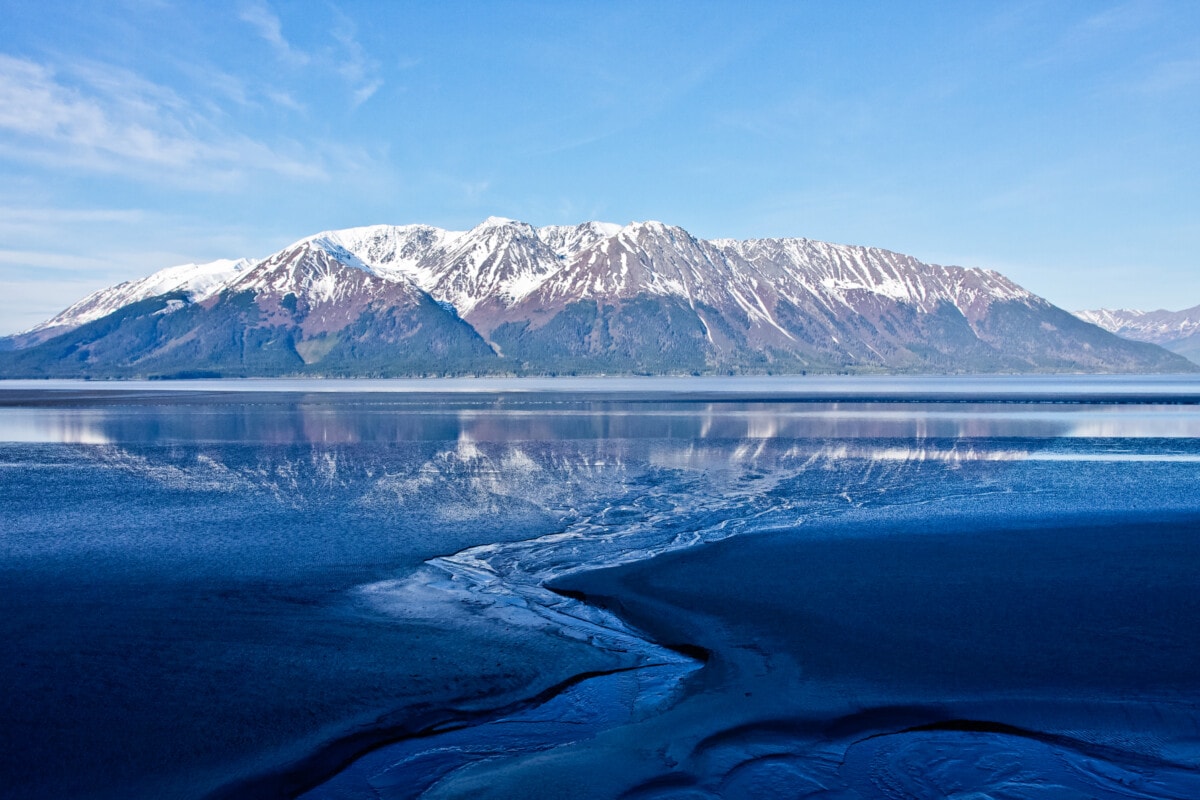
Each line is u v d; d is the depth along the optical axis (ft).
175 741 40.81
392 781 37.45
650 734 41.65
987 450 171.12
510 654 52.60
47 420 273.75
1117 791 36.06
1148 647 51.93
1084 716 42.78
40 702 45.03
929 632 55.26
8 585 68.44
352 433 218.18
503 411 326.24
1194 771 37.60
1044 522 92.38
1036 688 46.03
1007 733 41.29
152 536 88.07
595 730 42.24
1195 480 124.88
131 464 150.10
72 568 74.33
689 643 54.13
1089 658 50.21
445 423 256.73
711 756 39.42
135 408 353.72
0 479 130.82
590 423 256.11
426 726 42.73
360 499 111.45
